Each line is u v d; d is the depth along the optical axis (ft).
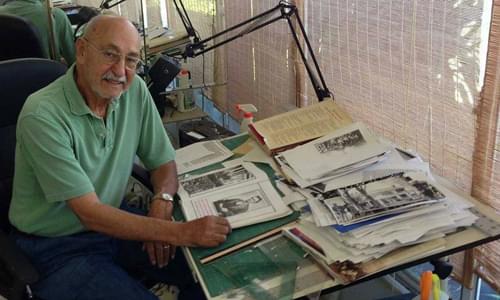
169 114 8.30
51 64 5.19
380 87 5.85
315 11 6.78
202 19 8.75
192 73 8.84
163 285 5.31
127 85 4.68
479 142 4.76
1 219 5.08
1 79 4.89
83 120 4.61
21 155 4.55
